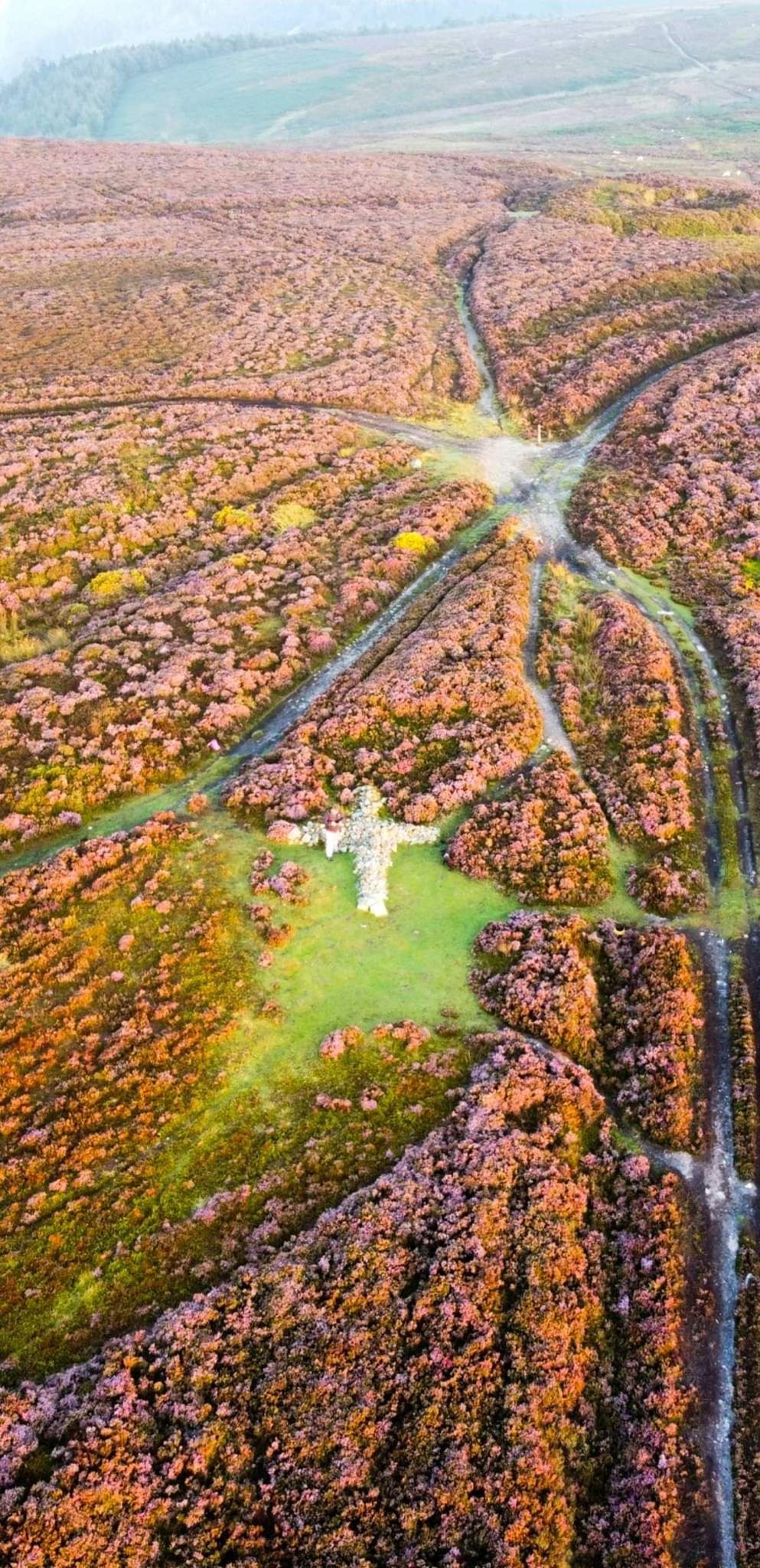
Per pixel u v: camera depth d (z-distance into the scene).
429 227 116.25
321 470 62.09
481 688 40.47
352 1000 27.75
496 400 74.06
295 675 43.66
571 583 50.22
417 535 53.53
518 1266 21.03
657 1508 17.91
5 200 129.25
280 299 92.19
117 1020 27.33
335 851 33.44
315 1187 22.77
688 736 38.72
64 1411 18.59
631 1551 17.36
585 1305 20.84
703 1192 23.39
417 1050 26.14
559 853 32.53
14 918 31.03
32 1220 22.30
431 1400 18.64
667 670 41.78
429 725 39.09
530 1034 26.80
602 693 41.69
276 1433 18.25
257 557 52.19
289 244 109.62
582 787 36.06
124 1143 23.91
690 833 34.03
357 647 46.16
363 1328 19.72
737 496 55.38
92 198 131.00
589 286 86.44
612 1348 20.56
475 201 129.25
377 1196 22.27
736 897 31.59
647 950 29.03
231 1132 24.14
